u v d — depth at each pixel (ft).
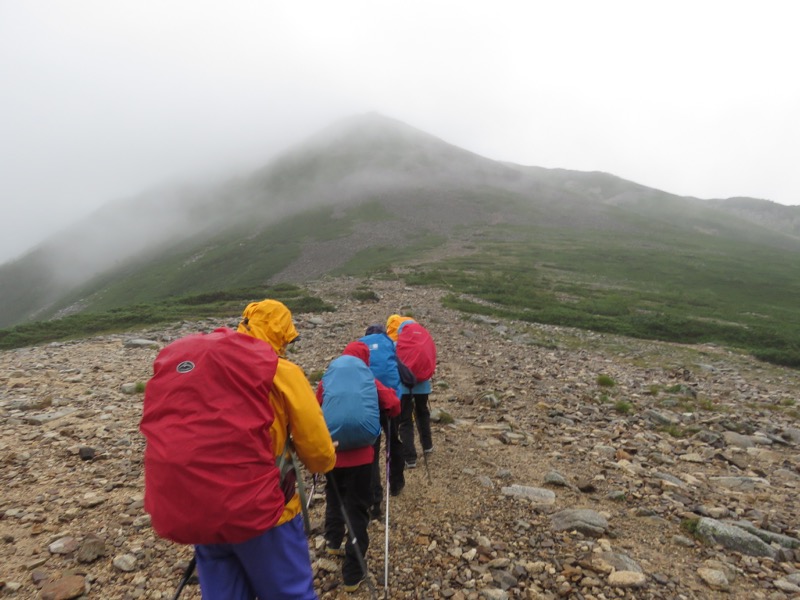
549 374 52.44
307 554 11.07
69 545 17.38
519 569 16.87
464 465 26.71
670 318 101.24
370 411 16.61
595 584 16.21
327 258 394.11
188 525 8.89
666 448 31.37
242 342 10.46
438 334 74.95
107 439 28.27
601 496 23.49
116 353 57.11
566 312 102.73
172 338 68.80
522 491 23.26
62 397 37.14
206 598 10.09
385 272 192.75
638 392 47.67
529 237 395.55
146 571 16.34
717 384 54.39
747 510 22.66
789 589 16.24
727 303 159.33
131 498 21.38
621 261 268.41
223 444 9.18
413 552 18.22
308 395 10.85
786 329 107.65
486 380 48.01
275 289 133.28
